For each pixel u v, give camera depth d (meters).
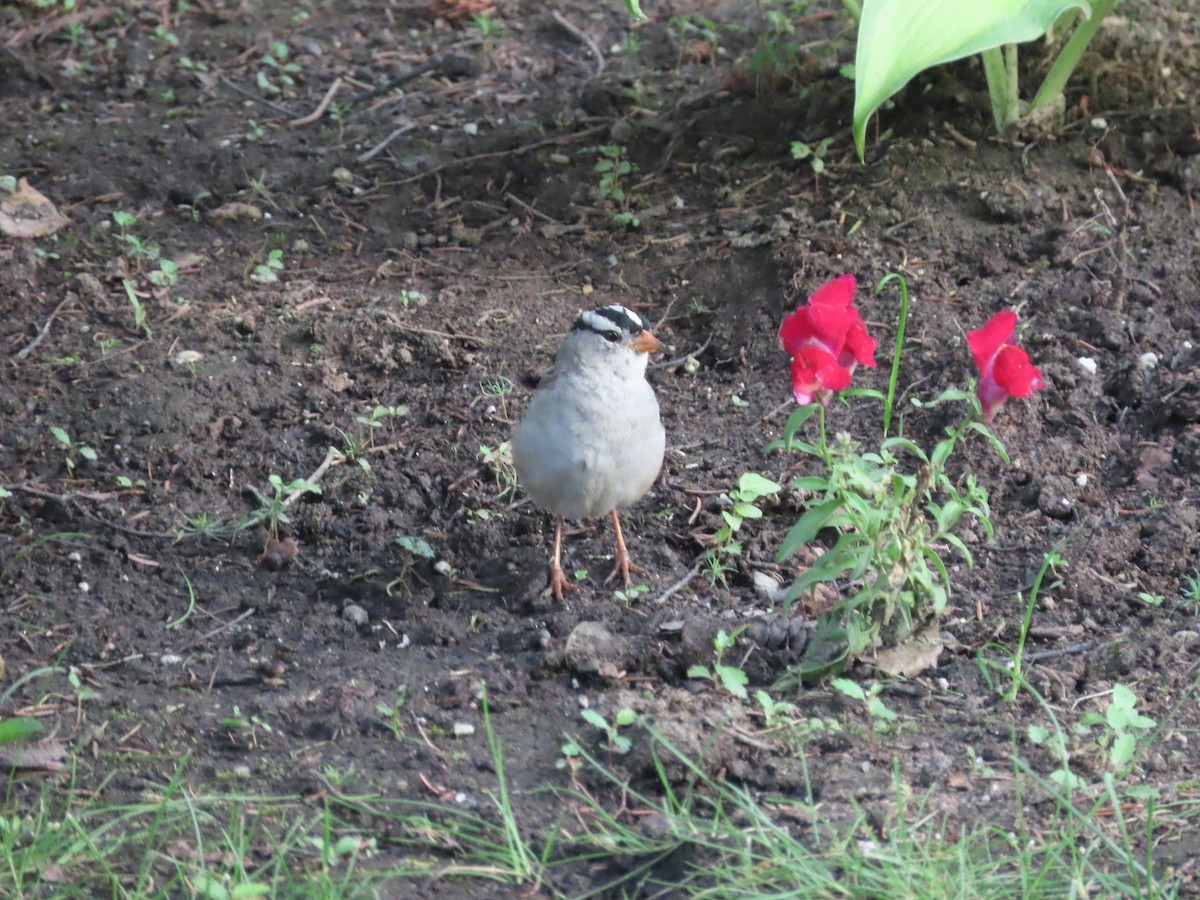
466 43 17.62
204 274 13.80
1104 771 7.86
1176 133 13.75
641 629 9.41
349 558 10.43
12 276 13.45
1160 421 11.33
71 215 14.52
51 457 11.32
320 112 16.27
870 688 8.68
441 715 8.64
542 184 14.80
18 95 16.70
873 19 9.64
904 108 14.35
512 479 11.02
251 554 10.50
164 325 12.92
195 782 8.09
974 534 10.29
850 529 10.05
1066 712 8.43
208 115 16.25
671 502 10.85
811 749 8.15
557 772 8.08
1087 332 12.16
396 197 14.88
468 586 10.14
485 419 11.77
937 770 7.92
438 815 7.75
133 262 13.84
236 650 9.48
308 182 15.13
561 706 8.67
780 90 15.16
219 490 11.09
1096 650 9.00
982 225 13.22
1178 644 8.99
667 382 12.29
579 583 10.09
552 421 9.38
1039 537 10.21
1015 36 9.69
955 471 10.85
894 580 8.36
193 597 9.95
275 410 11.91
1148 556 9.92
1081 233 12.99
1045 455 10.97
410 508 10.88
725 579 9.96
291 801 7.88
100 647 9.45
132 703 8.85
